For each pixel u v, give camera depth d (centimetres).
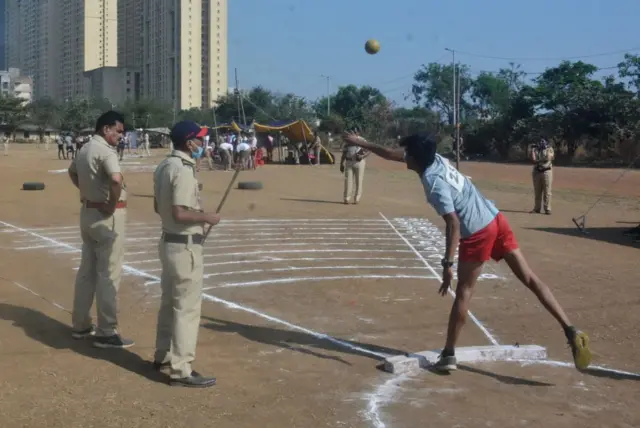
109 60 11506
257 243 1083
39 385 465
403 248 1050
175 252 462
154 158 4272
